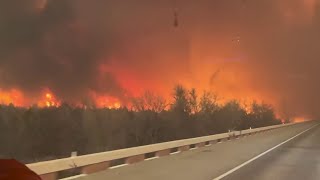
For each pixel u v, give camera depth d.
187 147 24.73
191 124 44.47
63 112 31.75
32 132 29.17
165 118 41.25
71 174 13.81
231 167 16.16
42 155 28.20
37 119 29.95
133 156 17.05
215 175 13.69
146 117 38.84
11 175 3.35
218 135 32.81
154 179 12.34
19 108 31.23
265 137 43.34
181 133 42.16
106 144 32.78
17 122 29.23
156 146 19.50
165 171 14.38
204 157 20.38
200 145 27.92
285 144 31.78
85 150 29.86
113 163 17.95
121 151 15.55
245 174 14.07
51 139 29.59
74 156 12.32
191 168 15.53
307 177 13.48
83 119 32.66
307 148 27.55
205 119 48.59
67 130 30.84
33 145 28.41
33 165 10.20
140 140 36.28
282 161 18.84
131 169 14.72
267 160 19.30
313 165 17.20
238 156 21.27
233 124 56.66
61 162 11.48
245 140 37.19
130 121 36.88
